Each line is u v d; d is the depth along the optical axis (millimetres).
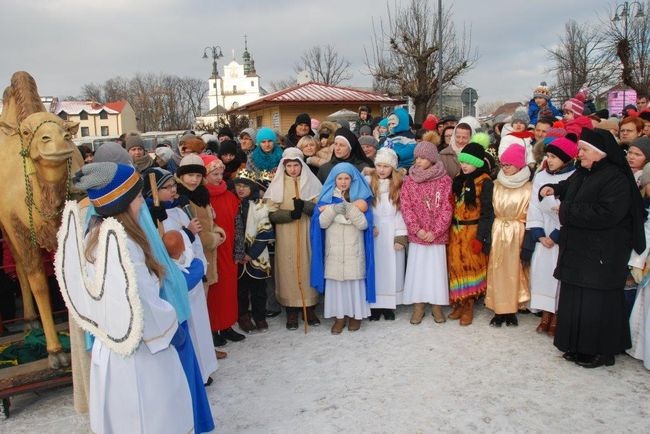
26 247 3775
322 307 5906
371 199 5047
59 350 3918
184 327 2746
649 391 3756
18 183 3695
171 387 2482
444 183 5055
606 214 3820
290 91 21812
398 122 6707
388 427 3426
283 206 5105
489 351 4484
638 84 20312
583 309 4062
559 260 4180
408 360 4371
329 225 4898
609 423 3379
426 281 5113
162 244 2545
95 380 2461
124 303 2287
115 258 2289
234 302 4875
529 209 4719
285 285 5125
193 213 4398
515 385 3895
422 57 19766
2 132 3840
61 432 3570
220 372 4348
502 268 4898
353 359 4449
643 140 4570
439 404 3670
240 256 4934
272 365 4430
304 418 3584
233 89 100812
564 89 27078
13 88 3875
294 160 5078
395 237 5172
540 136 6215
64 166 3668
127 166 2414
